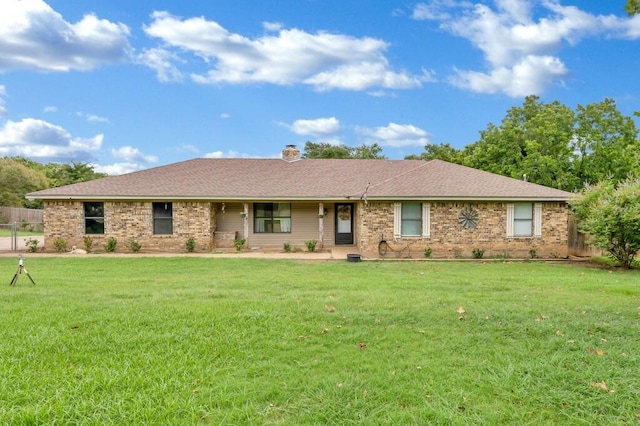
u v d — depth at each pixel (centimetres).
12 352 434
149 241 1673
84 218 1664
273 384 372
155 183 1745
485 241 1582
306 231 1875
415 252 1573
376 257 1555
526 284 918
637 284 923
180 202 1684
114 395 345
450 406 337
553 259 1534
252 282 922
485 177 1753
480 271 1185
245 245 1773
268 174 1925
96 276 1020
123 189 1672
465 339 503
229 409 328
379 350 465
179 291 775
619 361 437
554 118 2738
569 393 363
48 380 369
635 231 1270
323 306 653
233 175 1889
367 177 1908
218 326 538
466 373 402
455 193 1553
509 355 453
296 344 480
